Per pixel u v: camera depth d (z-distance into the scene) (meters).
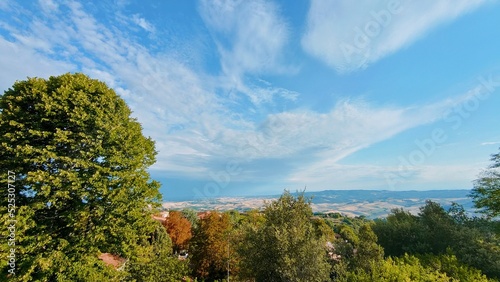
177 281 18.00
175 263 18.53
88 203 13.52
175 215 44.25
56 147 13.63
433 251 23.19
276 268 14.15
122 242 14.00
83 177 13.16
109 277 13.78
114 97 17.08
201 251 31.53
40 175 11.95
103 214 13.58
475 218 25.45
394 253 26.61
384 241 28.14
